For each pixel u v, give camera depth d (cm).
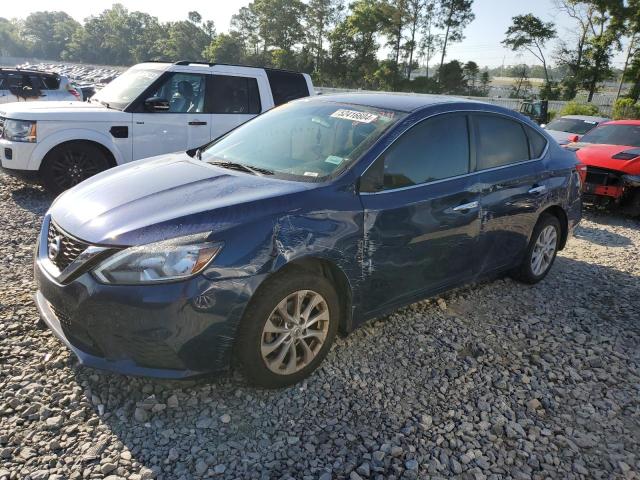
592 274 549
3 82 1462
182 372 263
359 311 328
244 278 265
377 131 345
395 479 244
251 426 271
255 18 9556
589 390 332
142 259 253
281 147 365
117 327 255
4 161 677
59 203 320
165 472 237
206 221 266
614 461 271
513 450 272
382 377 325
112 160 721
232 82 783
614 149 872
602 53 4878
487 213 396
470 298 458
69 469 234
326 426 276
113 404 278
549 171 466
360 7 7012
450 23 6688
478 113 408
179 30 11331
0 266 452
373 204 319
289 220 283
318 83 7356
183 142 752
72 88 1596
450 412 297
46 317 294
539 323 420
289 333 292
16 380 290
